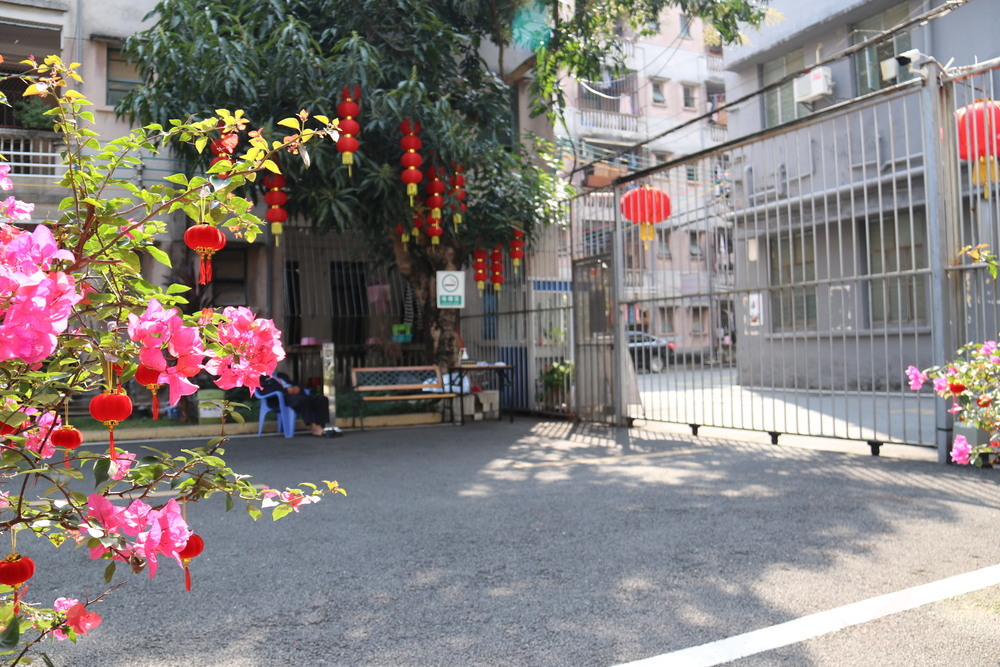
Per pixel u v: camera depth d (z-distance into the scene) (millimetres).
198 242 1862
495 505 5586
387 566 4074
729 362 9305
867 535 4473
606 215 10906
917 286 11875
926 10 13328
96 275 1843
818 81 14680
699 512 5191
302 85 9430
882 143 12773
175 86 9906
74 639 1811
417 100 9578
